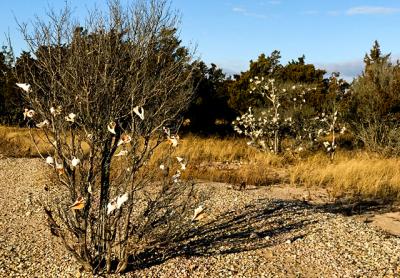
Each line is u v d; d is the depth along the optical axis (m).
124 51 4.82
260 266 5.57
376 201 9.81
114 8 4.87
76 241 5.22
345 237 6.67
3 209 7.77
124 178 5.09
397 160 14.28
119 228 5.21
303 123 15.98
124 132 4.83
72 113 4.55
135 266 5.35
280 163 14.29
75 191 4.88
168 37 5.11
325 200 9.81
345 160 14.14
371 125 16.22
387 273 5.46
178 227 6.05
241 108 20.56
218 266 5.51
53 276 5.12
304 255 5.97
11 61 5.15
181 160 5.62
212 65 24.00
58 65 4.74
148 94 4.77
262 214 7.70
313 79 22.48
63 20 4.80
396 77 16.22
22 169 11.57
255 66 21.67
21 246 5.99
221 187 9.97
